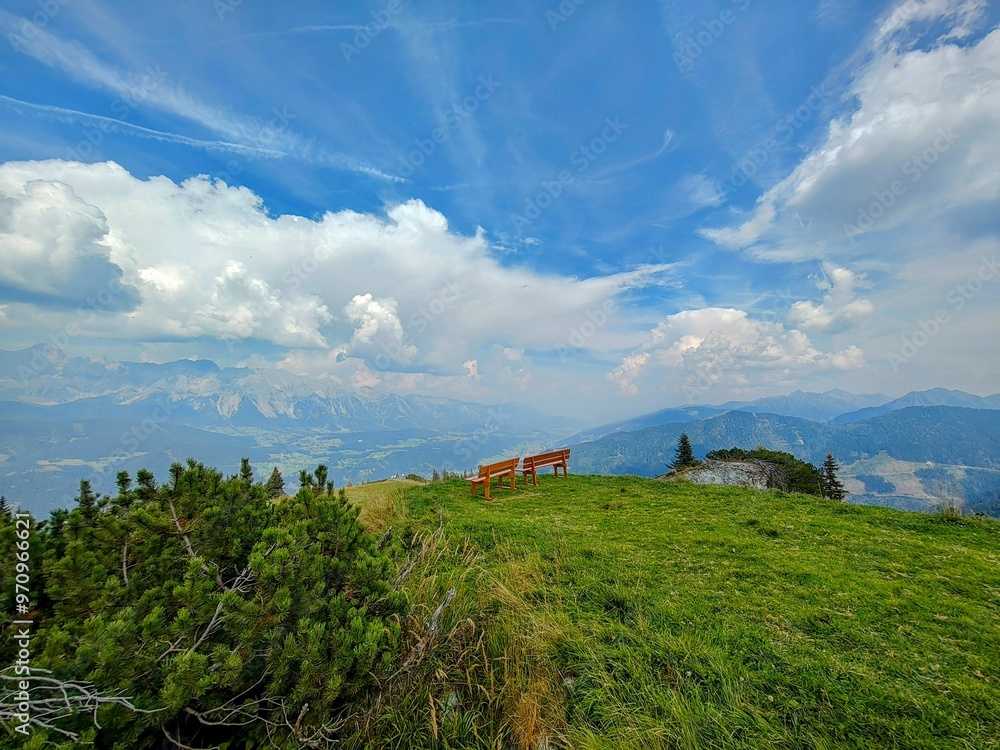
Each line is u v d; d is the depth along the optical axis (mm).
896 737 3207
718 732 3287
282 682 2836
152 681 2459
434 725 3248
